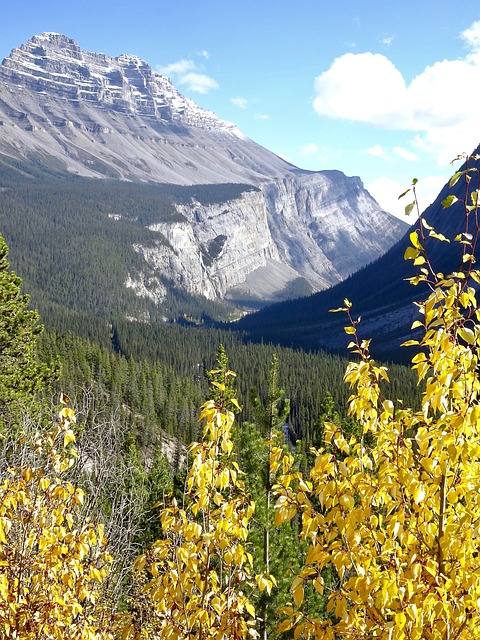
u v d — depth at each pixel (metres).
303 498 4.59
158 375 95.56
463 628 4.13
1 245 20.39
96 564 6.49
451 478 4.53
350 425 23.47
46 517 5.77
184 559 4.85
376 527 4.64
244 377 127.12
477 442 4.39
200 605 4.96
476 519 4.09
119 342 177.50
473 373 4.12
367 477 4.52
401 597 3.92
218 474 5.09
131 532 9.00
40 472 5.85
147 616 7.84
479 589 4.02
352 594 4.18
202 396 97.94
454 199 4.06
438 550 4.31
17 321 20.05
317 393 100.06
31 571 5.91
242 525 5.07
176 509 5.25
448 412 4.07
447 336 4.09
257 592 11.70
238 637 4.92
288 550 13.54
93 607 7.27
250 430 14.20
